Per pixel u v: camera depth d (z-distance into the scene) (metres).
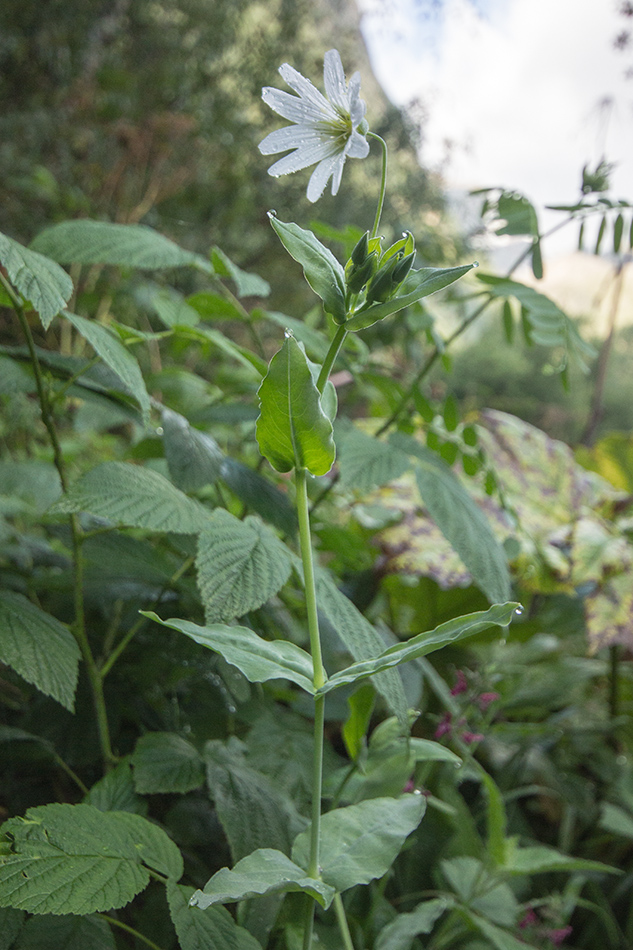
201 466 0.33
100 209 1.15
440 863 0.41
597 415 0.81
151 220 1.18
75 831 0.25
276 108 0.24
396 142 1.54
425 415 0.42
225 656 0.24
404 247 0.25
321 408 0.25
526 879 0.46
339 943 0.32
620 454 0.71
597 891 0.49
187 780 0.30
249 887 0.23
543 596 0.67
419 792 0.32
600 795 0.56
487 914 0.38
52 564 0.43
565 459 0.63
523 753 0.51
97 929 0.26
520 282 0.39
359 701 0.31
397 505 0.52
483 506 0.55
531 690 0.56
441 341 0.41
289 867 0.25
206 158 1.32
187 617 0.36
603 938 0.48
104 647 0.37
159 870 0.26
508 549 0.46
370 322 0.25
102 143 1.19
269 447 0.25
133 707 0.36
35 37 1.12
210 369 0.96
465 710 0.41
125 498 0.28
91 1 1.20
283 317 0.40
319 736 0.25
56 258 0.33
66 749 0.34
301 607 0.43
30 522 0.56
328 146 0.25
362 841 0.27
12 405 0.58
